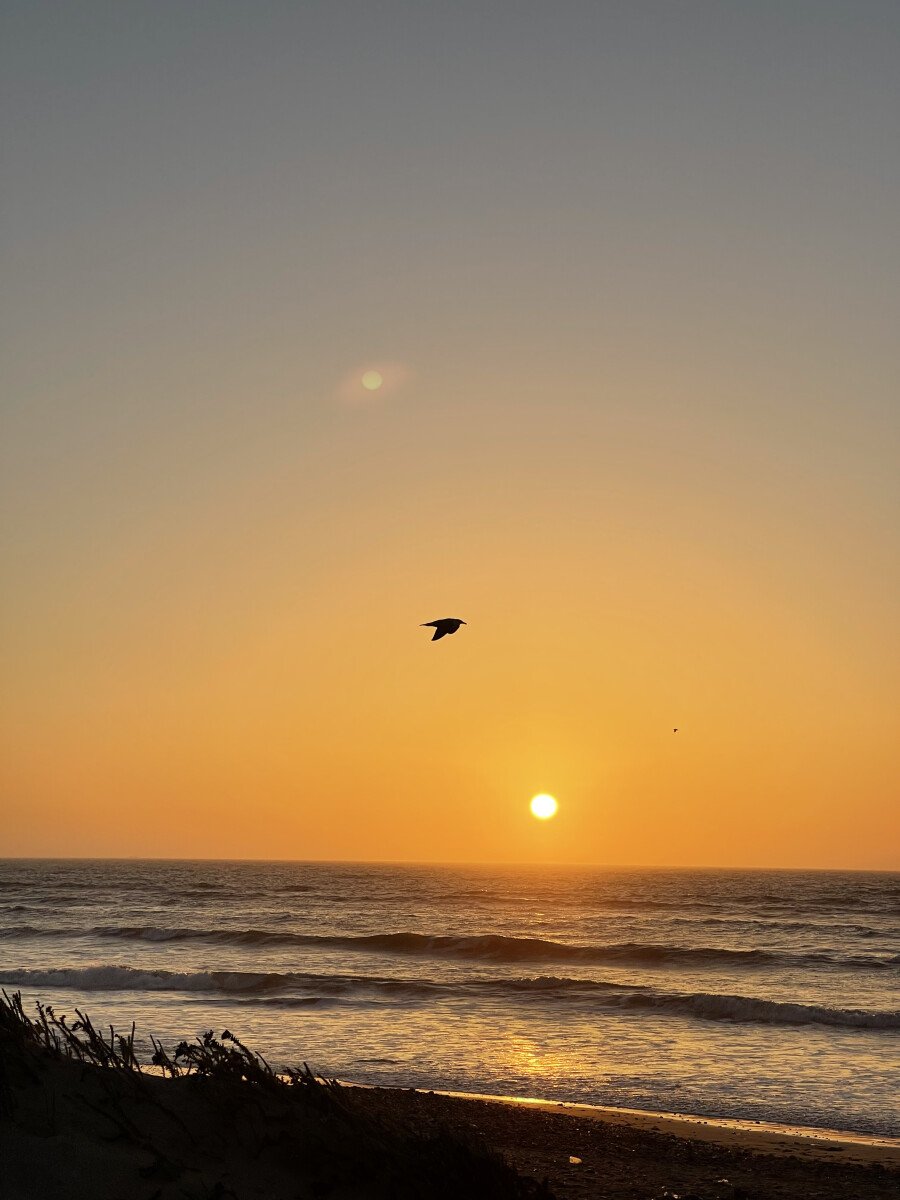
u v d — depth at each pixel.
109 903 89.75
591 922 70.94
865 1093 18.56
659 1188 11.64
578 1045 23.39
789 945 56.28
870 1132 15.63
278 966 41.47
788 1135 15.20
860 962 45.12
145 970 35.59
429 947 48.72
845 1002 33.44
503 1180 8.47
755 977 40.62
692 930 65.31
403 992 32.03
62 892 108.81
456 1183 8.14
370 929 63.88
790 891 128.38
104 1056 9.05
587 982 33.84
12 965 41.06
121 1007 28.03
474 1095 18.11
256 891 113.69
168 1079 9.19
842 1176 12.56
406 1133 9.14
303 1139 8.32
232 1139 8.26
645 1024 26.78
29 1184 7.07
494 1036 24.47
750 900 101.56
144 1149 7.74
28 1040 9.02
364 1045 22.88
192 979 33.16
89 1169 7.30
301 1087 9.29
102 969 33.91
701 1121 16.20
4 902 90.25
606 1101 17.80
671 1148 13.89
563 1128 14.61
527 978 37.97
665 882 166.50
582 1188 11.45
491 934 60.12
